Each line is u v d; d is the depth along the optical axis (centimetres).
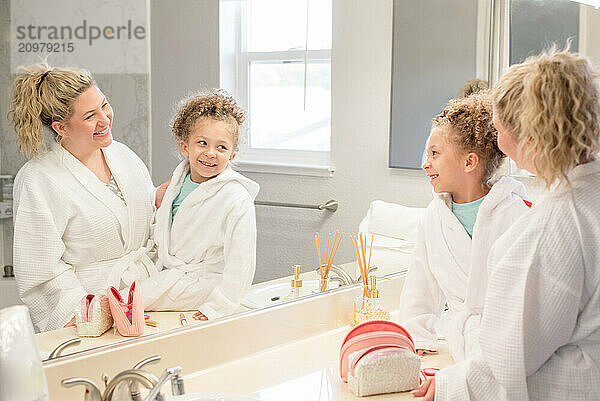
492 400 123
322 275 193
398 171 214
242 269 172
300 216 187
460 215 165
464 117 160
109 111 147
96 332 144
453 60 225
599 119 119
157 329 154
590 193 120
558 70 117
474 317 156
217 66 167
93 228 145
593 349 119
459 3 224
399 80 212
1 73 132
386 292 205
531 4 240
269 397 139
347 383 147
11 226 135
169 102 158
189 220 162
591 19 248
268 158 180
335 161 197
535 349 118
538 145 117
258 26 177
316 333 184
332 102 195
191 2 161
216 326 159
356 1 199
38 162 138
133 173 152
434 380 133
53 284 140
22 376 94
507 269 121
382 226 209
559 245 117
